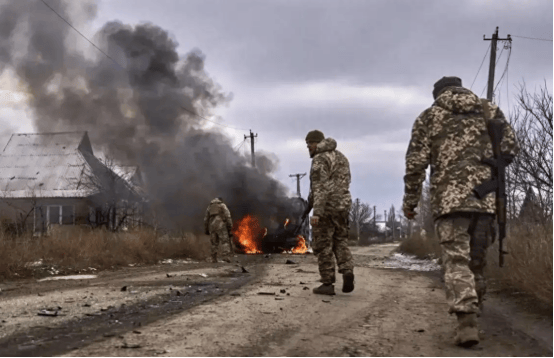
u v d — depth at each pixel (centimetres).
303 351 390
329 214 722
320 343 417
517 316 554
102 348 392
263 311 566
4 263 994
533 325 503
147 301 656
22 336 441
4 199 3088
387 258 2173
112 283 895
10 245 1075
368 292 764
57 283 908
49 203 3475
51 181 3638
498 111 462
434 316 548
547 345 419
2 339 429
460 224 441
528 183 1067
